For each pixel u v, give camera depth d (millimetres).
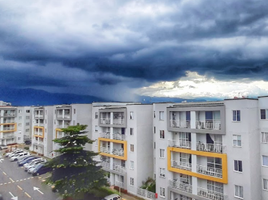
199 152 26016
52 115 59000
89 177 28969
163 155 30344
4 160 56875
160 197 30312
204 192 26188
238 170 23156
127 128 35938
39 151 61781
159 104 31047
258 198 23141
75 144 30234
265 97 23500
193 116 26828
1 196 32969
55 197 33500
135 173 34156
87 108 48406
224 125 24094
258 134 23812
